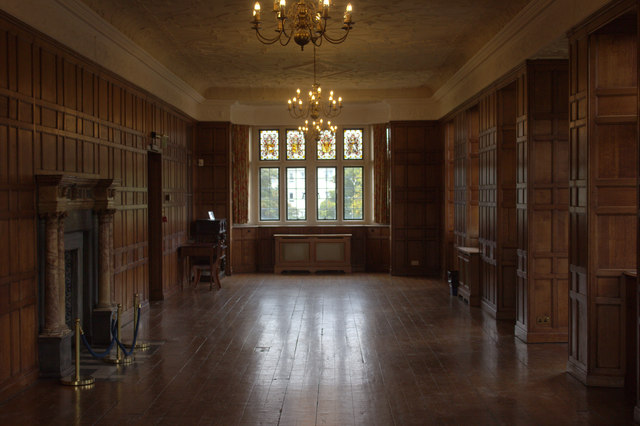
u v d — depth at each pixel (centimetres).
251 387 588
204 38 937
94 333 757
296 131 1550
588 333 587
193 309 1009
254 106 1513
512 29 771
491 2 753
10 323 552
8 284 547
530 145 753
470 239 1098
